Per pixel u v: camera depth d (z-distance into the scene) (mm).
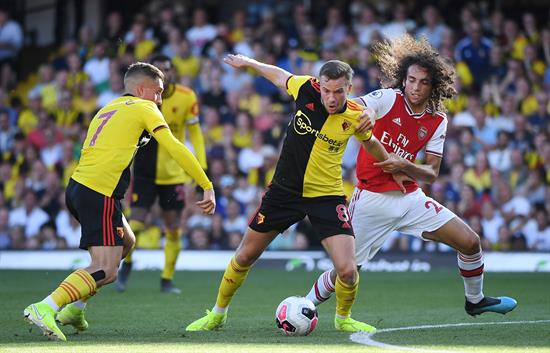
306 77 21750
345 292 21859
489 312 27203
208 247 46812
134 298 31797
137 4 64438
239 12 58875
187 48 55875
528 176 49469
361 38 57031
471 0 61094
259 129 52906
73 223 50062
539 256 44469
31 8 64438
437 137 23828
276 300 31562
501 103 53281
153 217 48250
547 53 55625
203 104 54656
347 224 21578
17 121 56594
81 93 56375
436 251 44688
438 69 22875
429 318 25906
